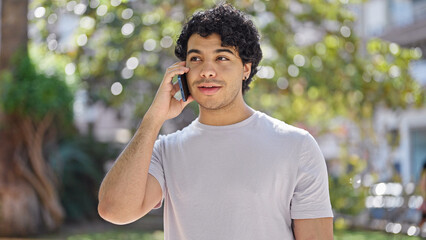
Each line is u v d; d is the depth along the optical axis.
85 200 11.60
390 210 6.74
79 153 11.59
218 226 1.97
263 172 1.99
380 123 10.05
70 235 8.92
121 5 5.96
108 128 14.47
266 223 1.97
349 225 8.77
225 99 2.04
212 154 2.05
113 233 9.54
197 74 2.05
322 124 10.86
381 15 13.58
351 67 6.99
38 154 8.52
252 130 2.07
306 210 1.99
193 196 2.02
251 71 2.18
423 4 13.62
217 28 2.03
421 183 6.56
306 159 2.02
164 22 6.46
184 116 9.59
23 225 8.40
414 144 13.92
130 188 2.01
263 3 6.36
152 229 10.35
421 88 7.36
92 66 7.16
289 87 6.99
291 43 6.86
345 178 6.76
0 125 8.18
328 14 6.93
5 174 8.31
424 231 6.25
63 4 6.00
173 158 2.11
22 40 8.17
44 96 7.95
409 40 8.73
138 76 7.55
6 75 7.92
